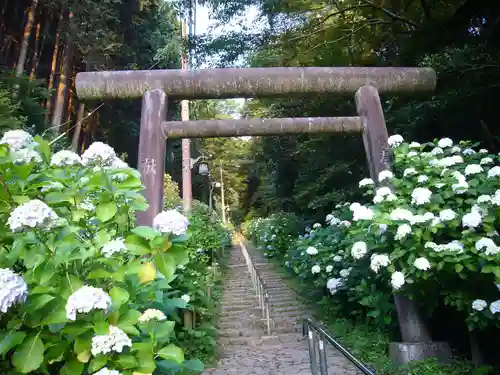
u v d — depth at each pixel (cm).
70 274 185
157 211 451
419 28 715
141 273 191
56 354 167
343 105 923
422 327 438
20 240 175
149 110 491
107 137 1284
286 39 866
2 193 185
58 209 203
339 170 941
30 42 1095
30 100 795
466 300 363
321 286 671
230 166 3309
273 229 1453
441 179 406
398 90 526
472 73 601
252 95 516
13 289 151
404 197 425
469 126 686
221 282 994
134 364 167
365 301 488
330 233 697
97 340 162
